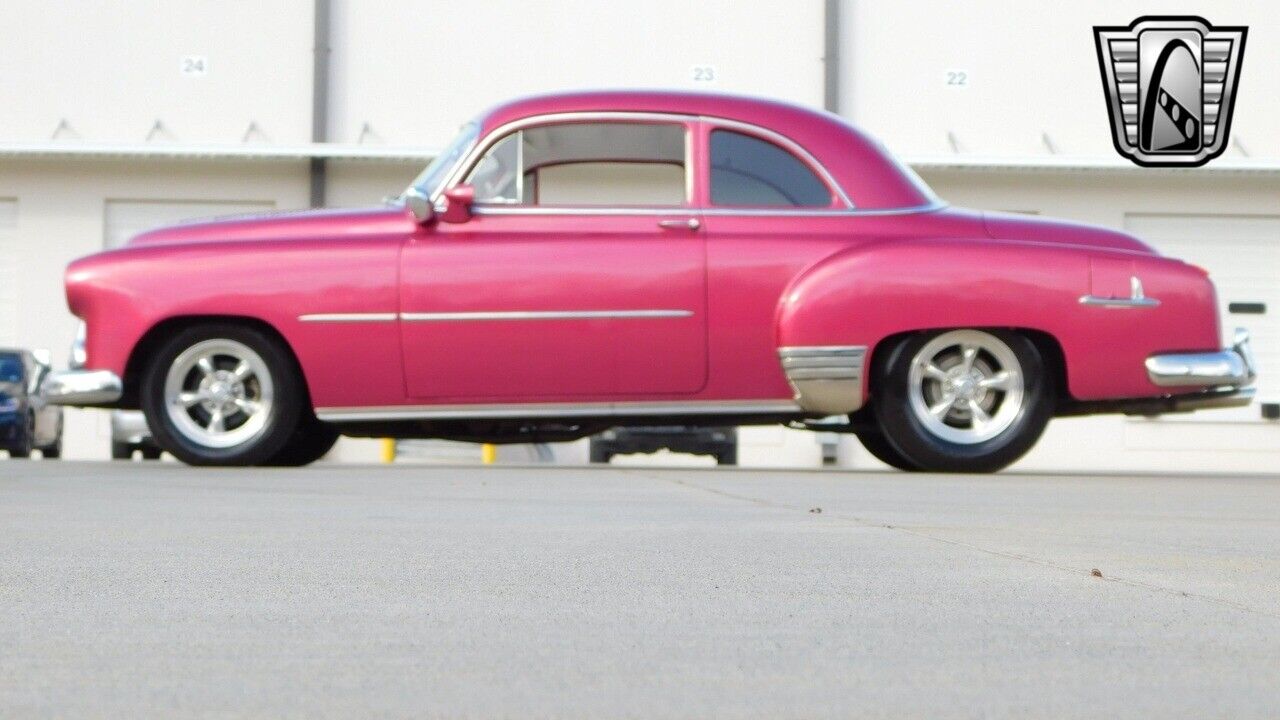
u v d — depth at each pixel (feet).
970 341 35.27
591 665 11.48
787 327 34.88
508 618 13.76
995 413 35.73
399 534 20.58
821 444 100.83
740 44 102.73
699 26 102.94
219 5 102.37
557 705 9.96
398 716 9.61
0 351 82.12
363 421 36.50
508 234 35.81
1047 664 11.53
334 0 102.47
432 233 35.91
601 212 35.91
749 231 35.58
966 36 103.30
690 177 36.01
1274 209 102.63
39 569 17.02
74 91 102.27
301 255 36.11
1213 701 10.13
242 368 36.76
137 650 12.15
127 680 10.88
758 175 36.04
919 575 16.60
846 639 12.67
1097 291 35.17
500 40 102.63
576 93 36.83
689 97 36.63
